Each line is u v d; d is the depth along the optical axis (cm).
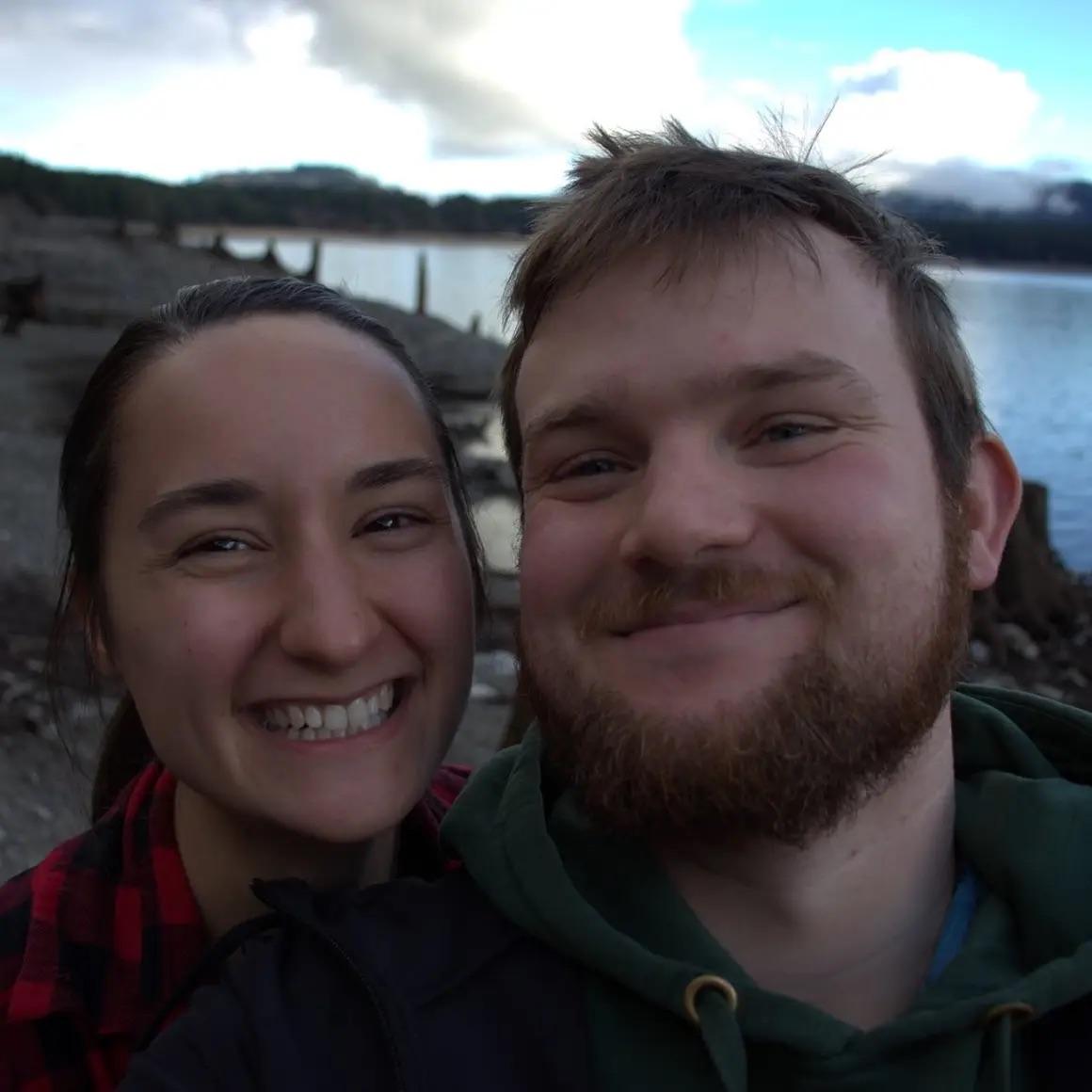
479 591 55
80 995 43
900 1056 32
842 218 37
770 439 35
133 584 42
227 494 41
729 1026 32
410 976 35
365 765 43
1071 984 33
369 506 43
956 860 39
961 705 43
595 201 38
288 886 38
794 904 36
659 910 36
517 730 76
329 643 40
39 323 791
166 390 42
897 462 35
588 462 37
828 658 33
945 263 41
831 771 33
